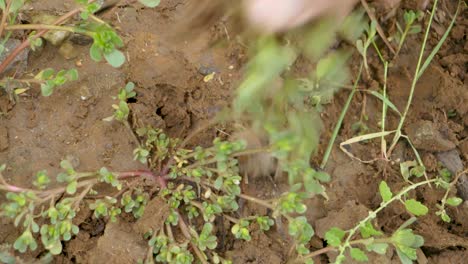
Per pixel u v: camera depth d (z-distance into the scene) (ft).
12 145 2.37
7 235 2.30
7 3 2.35
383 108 2.54
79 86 2.42
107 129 2.40
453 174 2.55
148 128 2.40
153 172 2.38
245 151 2.33
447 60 2.65
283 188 2.45
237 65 2.50
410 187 2.41
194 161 2.40
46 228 2.23
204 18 2.42
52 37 2.43
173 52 2.48
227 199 2.34
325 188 2.48
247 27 2.23
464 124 2.61
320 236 2.42
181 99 2.47
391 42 2.64
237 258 2.38
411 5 2.66
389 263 2.40
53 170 2.36
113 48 2.23
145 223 2.31
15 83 2.39
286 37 2.29
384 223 2.48
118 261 2.31
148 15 2.51
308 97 2.49
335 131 2.51
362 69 2.60
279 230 2.42
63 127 2.39
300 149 2.34
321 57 2.52
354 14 2.55
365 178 2.52
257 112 2.38
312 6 2.12
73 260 2.34
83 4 2.26
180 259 2.28
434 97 2.60
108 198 2.29
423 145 2.55
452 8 2.72
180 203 2.38
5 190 2.31
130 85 2.38
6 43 2.42
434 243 2.47
